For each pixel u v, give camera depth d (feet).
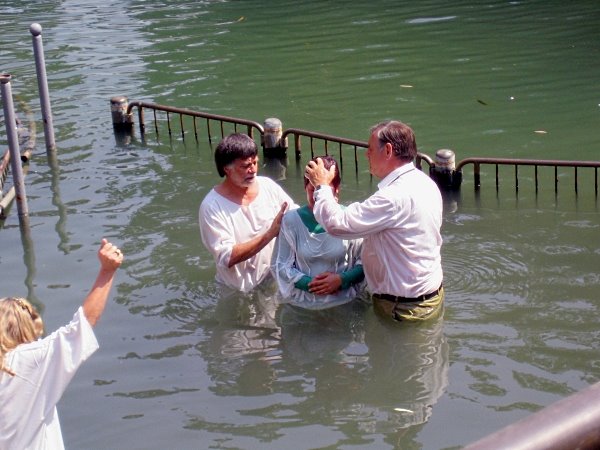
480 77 40.22
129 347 19.02
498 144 32.14
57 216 26.14
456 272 21.80
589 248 22.89
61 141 32.86
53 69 43.52
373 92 38.70
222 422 16.43
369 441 15.67
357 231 18.51
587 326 19.13
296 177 29.32
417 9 53.57
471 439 15.61
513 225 24.52
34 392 11.60
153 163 30.40
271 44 47.09
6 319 11.62
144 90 39.70
